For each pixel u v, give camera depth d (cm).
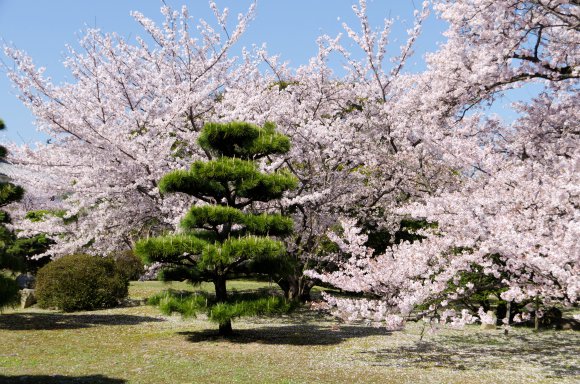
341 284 776
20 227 1495
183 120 1388
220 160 1023
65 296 1430
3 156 1089
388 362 793
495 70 907
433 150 982
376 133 1464
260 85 1571
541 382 661
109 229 1402
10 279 732
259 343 970
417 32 1457
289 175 1171
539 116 1089
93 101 1254
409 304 683
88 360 791
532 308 881
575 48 997
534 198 703
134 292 1831
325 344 961
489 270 707
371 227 1597
